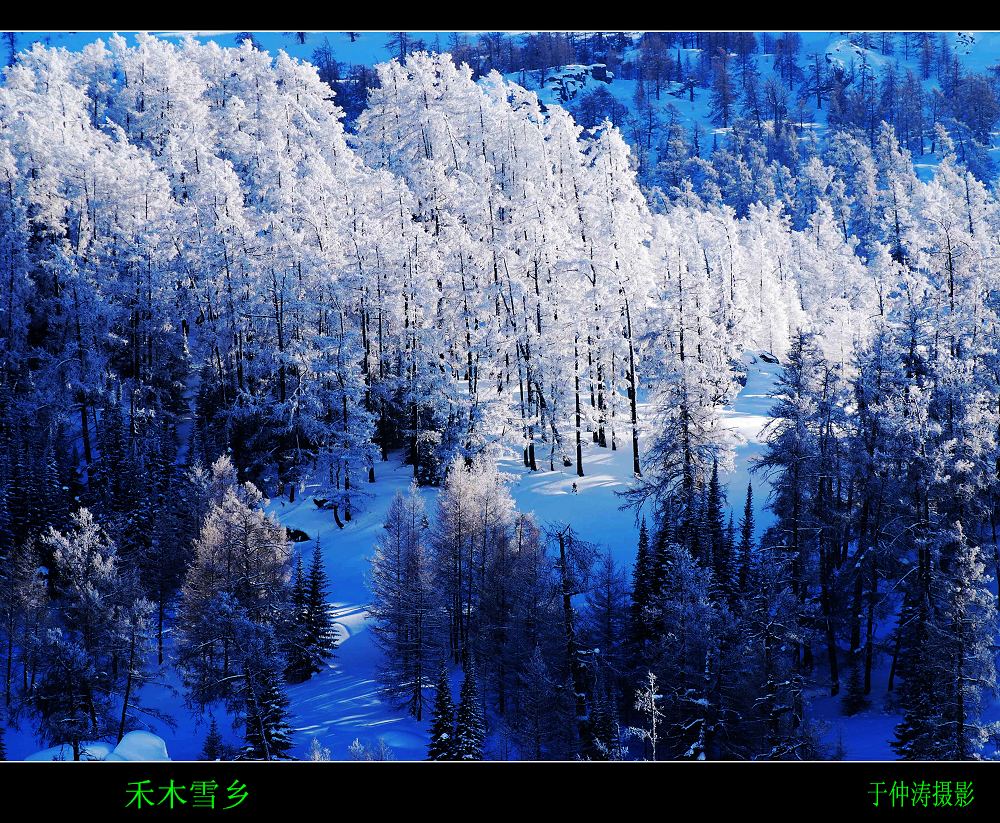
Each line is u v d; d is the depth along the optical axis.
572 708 35.16
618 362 61.75
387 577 43.75
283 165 68.50
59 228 69.75
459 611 45.19
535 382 58.47
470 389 60.34
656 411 48.78
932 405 39.97
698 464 46.25
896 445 37.03
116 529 51.69
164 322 66.25
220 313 63.78
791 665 35.66
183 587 44.34
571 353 58.28
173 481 56.34
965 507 37.88
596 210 61.62
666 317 49.31
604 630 40.41
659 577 40.34
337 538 55.16
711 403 48.16
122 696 43.06
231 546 43.31
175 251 66.75
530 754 35.25
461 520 46.06
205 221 63.44
